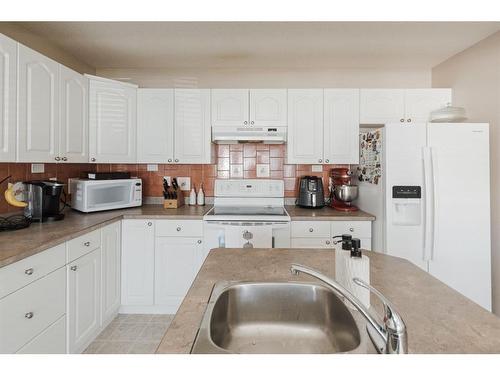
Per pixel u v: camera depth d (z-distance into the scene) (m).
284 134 2.76
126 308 2.52
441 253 2.20
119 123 2.63
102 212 2.54
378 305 0.86
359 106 2.75
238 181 2.96
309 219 2.46
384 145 2.26
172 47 2.54
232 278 1.07
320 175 3.06
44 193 2.04
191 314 0.79
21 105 1.74
